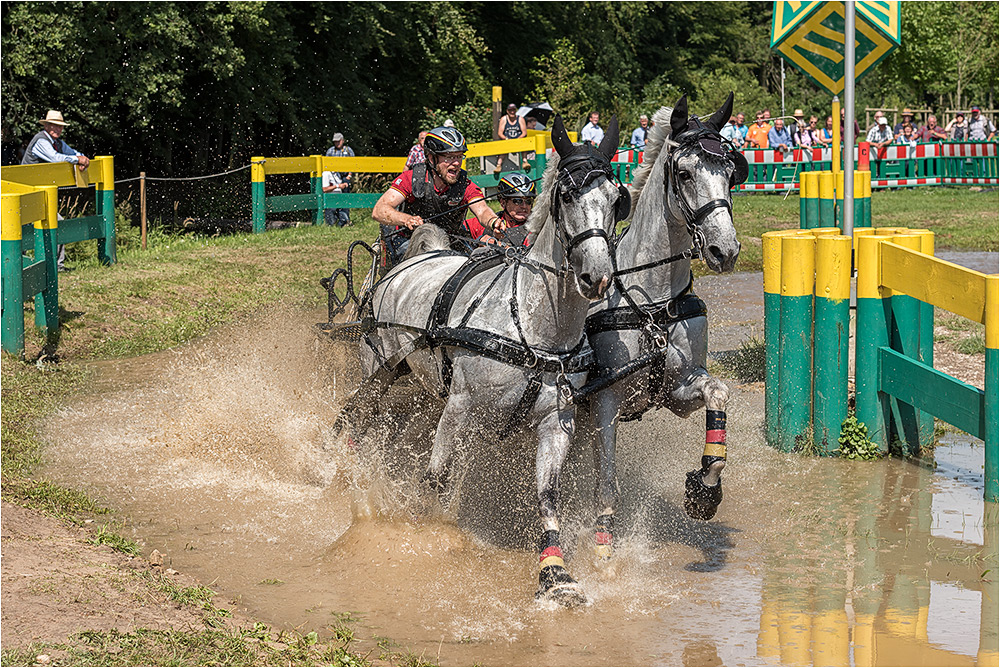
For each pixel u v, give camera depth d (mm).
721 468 4953
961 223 19391
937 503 6086
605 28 35594
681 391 5156
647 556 5363
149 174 23125
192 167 23266
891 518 5859
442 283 5238
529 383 4637
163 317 11320
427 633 4453
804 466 6820
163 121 21781
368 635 4426
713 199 4652
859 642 4355
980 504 6059
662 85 38438
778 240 7066
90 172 13438
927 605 4734
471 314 4828
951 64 39969
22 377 8633
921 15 39812
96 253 14172
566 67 30750
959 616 4613
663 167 4965
